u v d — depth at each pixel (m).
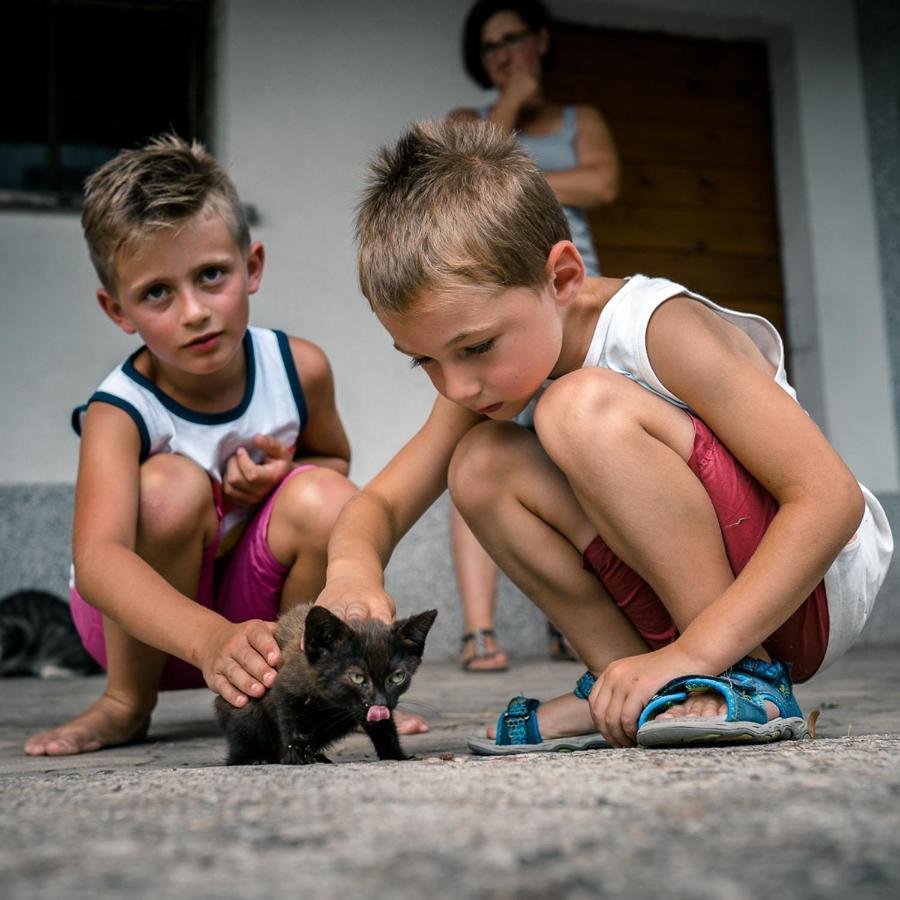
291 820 1.25
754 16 7.06
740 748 1.78
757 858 1.04
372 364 6.29
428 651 6.06
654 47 7.19
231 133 6.23
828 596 2.24
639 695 1.96
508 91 5.50
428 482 2.48
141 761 2.52
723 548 2.13
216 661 2.17
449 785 1.43
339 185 6.34
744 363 2.11
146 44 6.35
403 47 6.49
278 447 2.92
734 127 7.31
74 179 6.25
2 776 1.83
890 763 1.48
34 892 1.00
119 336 5.99
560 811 1.24
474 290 2.01
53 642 5.57
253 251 3.00
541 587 2.34
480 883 0.99
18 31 6.18
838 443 7.00
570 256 2.14
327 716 2.28
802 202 7.14
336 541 2.35
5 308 5.85
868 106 7.23
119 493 2.62
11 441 5.82
